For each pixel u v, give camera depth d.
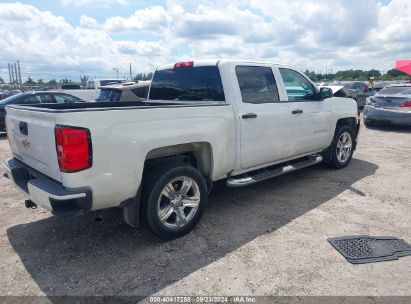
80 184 2.93
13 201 5.07
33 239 3.84
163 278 3.06
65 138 2.81
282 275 3.07
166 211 3.66
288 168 5.14
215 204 4.79
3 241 3.79
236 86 4.32
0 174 6.60
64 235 3.92
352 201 4.84
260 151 4.62
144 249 3.57
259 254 3.44
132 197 3.35
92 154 2.93
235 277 3.06
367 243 3.60
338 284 2.93
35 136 3.26
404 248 3.50
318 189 5.37
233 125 4.18
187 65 4.68
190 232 3.92
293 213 4.44
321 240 3.70
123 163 3.14
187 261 3.33
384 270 3.12
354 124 6.80
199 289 2.90
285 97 5.04
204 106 3.82
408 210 4.50
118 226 4.12
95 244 3.69
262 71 4.75
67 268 3.24
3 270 3.22
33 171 3.47
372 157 7.57
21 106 3.70
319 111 5.64
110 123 3.03
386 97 11.17
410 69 20.91
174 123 3.52
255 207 4.66
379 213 4.41
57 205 2.96
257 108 4.50
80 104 4.55
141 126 3.25
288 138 5.06
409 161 7.19
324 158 6.30
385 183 5.66
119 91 9.16
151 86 5.32
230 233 3.90
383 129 11.62
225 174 4.33
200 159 4.06
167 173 3.52
